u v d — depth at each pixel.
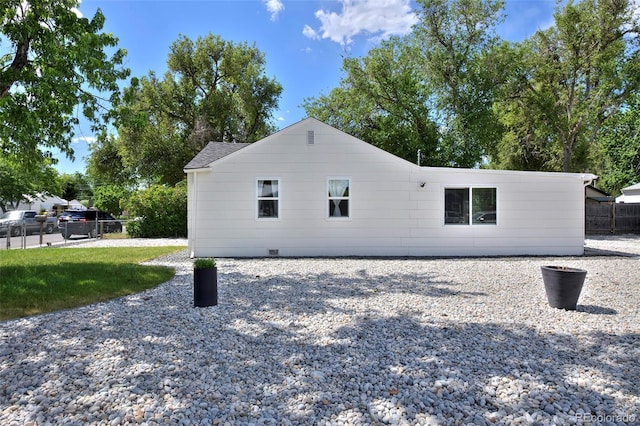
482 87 22.50
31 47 8.62
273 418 2.66
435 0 22.41
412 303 5.88
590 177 11.63
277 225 11.78
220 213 11.68
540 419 2.65
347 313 5.33
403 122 24.48
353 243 11.87
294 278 7.99
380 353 3.86
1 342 4.17
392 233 11.88
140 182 30.95
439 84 23.38
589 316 5.16
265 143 11.77
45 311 5.42
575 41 23.16
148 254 12.01
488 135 23.28
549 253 11.84
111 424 2.56
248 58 32.22
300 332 4.54
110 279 7.50
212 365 3.56
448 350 3.93
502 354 3.82
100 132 9.70
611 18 21.98
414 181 11.88
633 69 22.25
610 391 3.05
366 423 2.60
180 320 5.01
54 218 24.73
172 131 30.06
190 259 11.04
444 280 7.77
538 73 24.45
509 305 5.76
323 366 3.54
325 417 2.68
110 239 18.22
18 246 15.45
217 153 13.72
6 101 7.60
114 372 3.39
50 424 2.56
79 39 8.93
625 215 20.11
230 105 30.83
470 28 22.84
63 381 3.21
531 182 11.84
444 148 23.28
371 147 11.84
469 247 11.89
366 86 24.66
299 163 11.81
